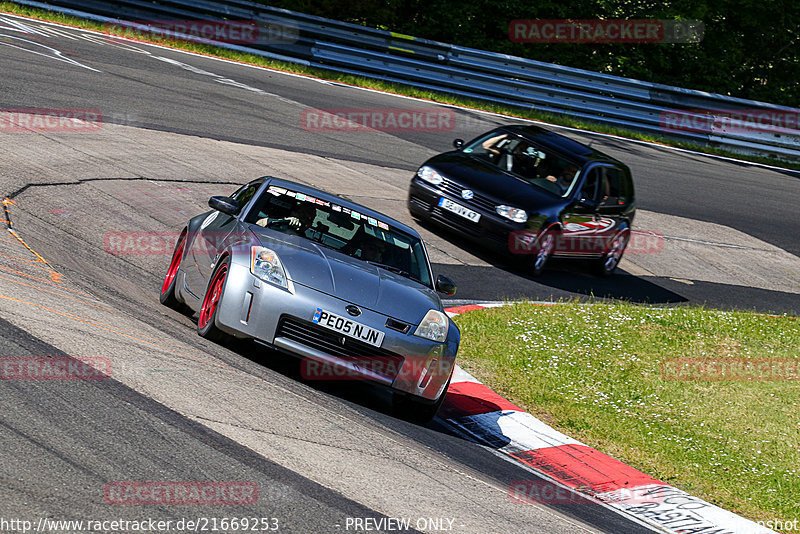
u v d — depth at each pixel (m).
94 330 20.23
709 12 114.44
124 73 63.69
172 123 54.03
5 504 11.91
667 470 25.44
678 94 94.25
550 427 26.97
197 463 14.91
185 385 18.50
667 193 72.44
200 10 83.06
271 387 20.75
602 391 31.28
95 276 27.17
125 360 18.84
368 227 27.00
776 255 64.06
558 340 35.81
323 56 85.75
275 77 78.12
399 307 23.36
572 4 108.81
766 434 29.52
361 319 22.52
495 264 47.44
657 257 57.44
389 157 62.91
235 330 22.50
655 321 41.47
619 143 87.19
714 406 31.53
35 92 51.38
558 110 91.69
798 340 42.53
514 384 30.27
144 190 40.41
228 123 58.53
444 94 88.31
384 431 20.91
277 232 25.28
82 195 36.69
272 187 27.31
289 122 64.00
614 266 52.16
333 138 63.41
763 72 116.94
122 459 14.23
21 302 20.41
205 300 24.11
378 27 103.50
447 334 23.84
